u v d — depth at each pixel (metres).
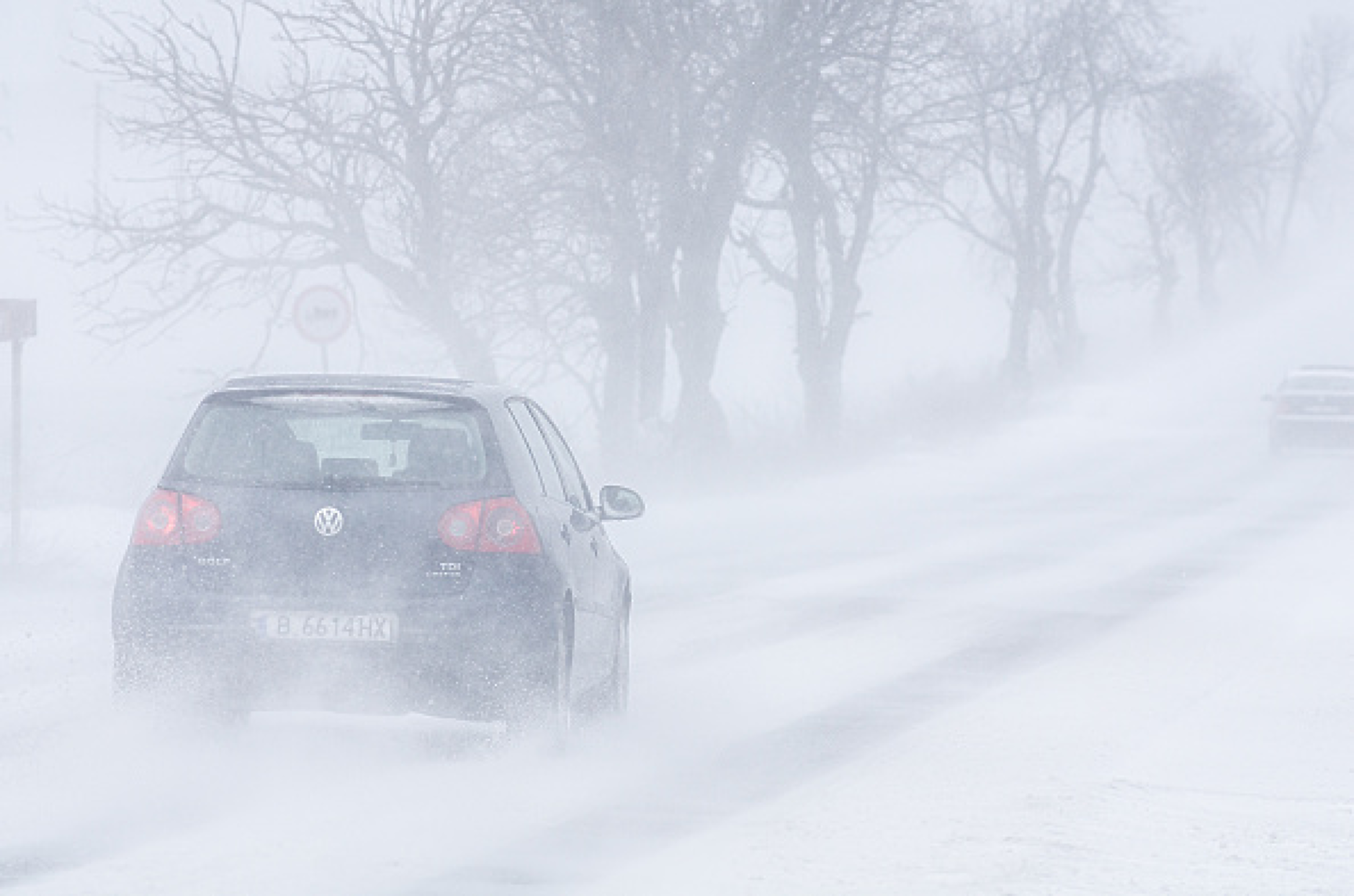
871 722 33.38
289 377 30.38
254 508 28.44
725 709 34.91
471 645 28.05
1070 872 21.89
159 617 28.16
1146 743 31.30
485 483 28.77
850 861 22.31
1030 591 56.84
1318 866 22.48
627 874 21.59
